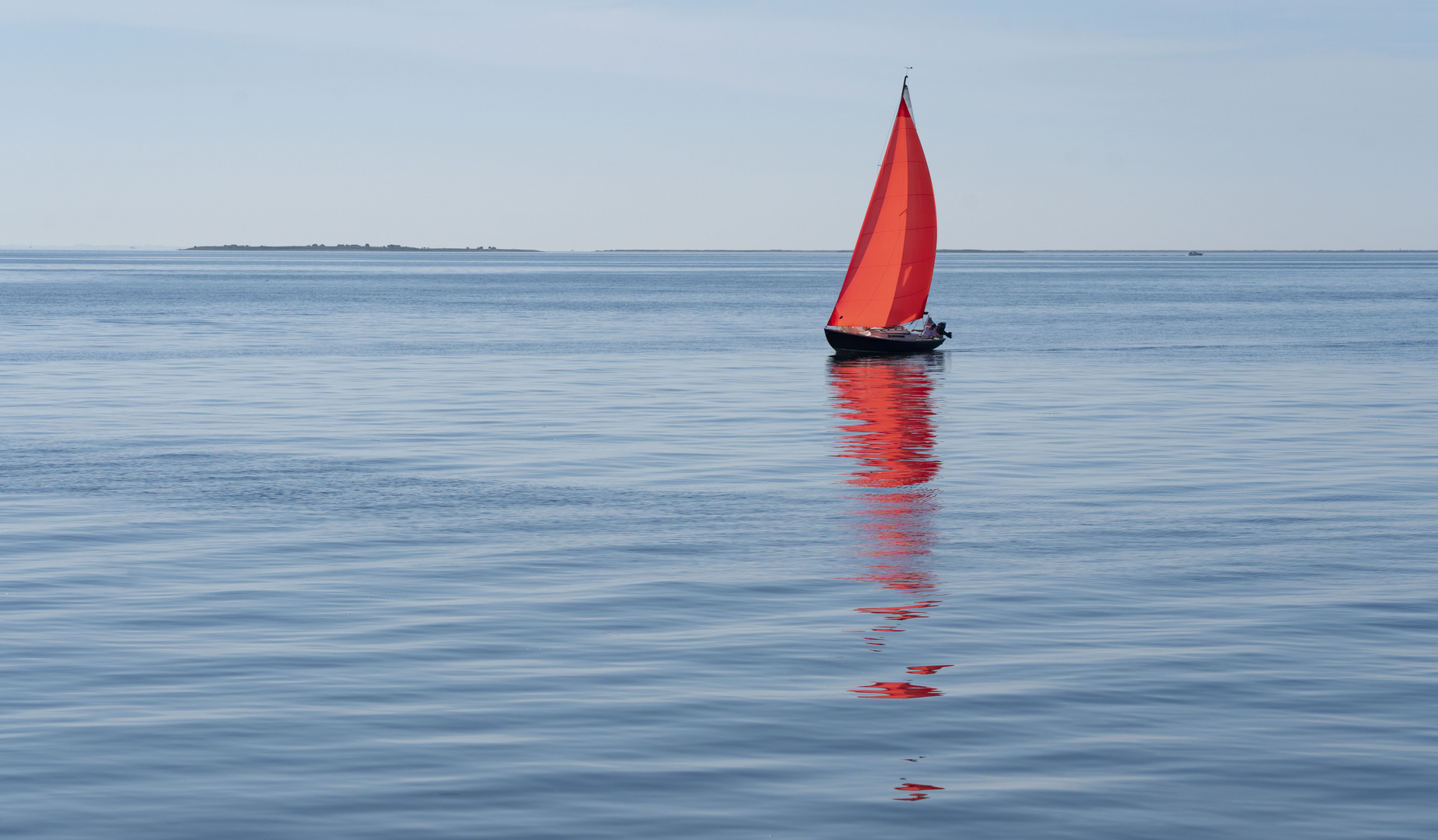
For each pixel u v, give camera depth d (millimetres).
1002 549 27719
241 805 14148
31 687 18172
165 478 36688
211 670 19000
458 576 25141
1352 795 14469
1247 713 17156
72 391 60125
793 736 16312
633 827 13664
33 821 13742
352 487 35344
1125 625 21688
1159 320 129000
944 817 13938
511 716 17031
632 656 19844
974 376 70438
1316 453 41969
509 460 40281
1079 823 13773
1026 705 17500
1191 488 35438
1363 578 25047
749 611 22562
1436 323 120375
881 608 22781
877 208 82812
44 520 30578
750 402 57375
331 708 17312
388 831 13523
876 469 38656
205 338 97250
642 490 35000
